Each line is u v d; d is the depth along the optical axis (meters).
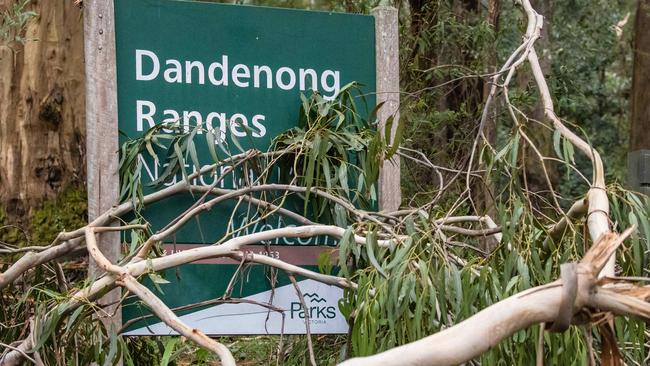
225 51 4.17
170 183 4.06
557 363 3.54
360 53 4.41
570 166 3.80
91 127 3.93
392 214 4.21
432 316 3.51
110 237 3.95
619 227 3.86
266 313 4.07
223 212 4.12
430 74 7.44
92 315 3.96
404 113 6.86
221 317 4.02
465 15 8.99
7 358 3.81
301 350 4.50
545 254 3.90
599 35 12.89
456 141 7.21
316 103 4.20
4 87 6.91
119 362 3.96
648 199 3.74
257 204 4.06
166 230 3.85
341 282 3.89
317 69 4.33
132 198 3.89
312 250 4.19
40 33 6.98
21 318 4.32
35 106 6.92
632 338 3.55
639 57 9.85
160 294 3.95
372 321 3.54
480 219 4.21
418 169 7.11
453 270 3.61
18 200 6.84
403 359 1.90
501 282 3.78
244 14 4.22
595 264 2.11
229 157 4.03
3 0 6.77
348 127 4.34
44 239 6.78
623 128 15.52
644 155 6.96
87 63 3.94
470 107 8.22
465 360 1.96
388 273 3.67
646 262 4.00
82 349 3.92
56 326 3.76
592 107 14.53
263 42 4.24
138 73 4.03
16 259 5.47
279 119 4.24
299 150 4.18
